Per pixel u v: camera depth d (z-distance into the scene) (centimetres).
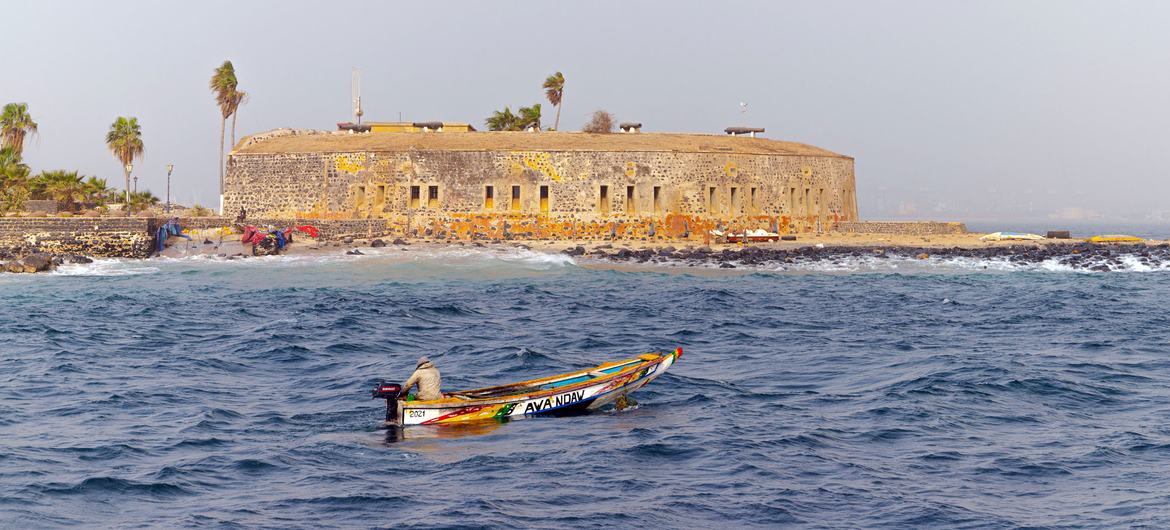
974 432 2658
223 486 2195
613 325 4706
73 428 2642
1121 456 2425
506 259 7156
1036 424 2745
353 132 9062
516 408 2800
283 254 7262
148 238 7112
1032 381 3259
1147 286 6384
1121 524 1980
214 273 6500
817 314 5100
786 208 8538
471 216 7969
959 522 2003
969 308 5328
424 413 2709
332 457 2420
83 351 3812
